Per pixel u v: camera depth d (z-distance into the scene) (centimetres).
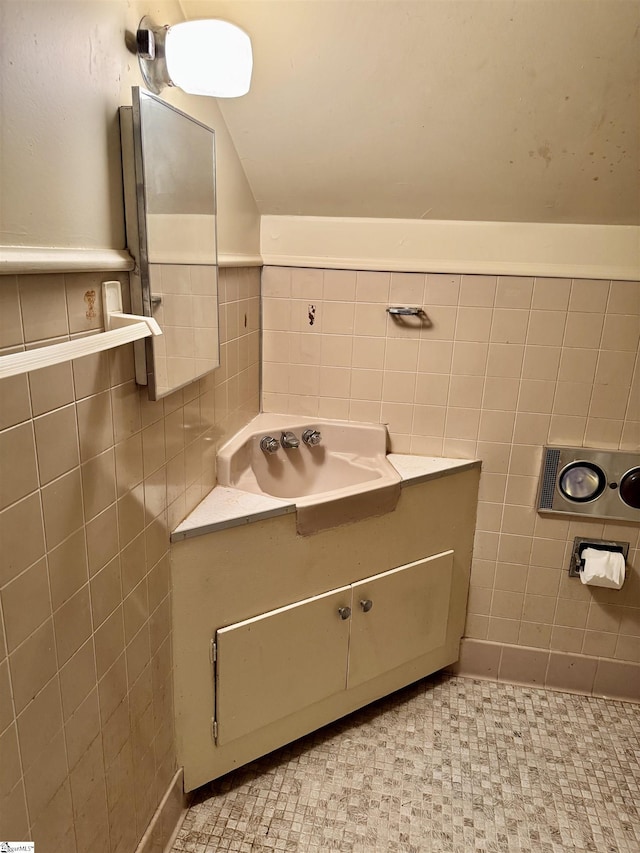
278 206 170
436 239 168
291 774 160
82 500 90
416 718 182
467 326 171
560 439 176
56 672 88
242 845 139
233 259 151
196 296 122
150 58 100
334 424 185
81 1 81
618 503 176
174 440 125
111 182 93
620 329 163
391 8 112
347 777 159
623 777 162
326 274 174
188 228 116
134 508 108
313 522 146
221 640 138
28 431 76
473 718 182
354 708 175
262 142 146
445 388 178
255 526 137
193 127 114
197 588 133
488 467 182
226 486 153
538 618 192
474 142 140
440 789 156
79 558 91
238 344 163
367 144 144
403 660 180
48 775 88
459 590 190
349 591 159
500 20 112
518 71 122
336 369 183
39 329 77
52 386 80
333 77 127
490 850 140
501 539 187
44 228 77
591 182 147
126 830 117
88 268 86
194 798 151
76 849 98
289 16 114
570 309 164
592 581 176
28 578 79
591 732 178
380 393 182
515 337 169
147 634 119
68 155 81
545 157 142
